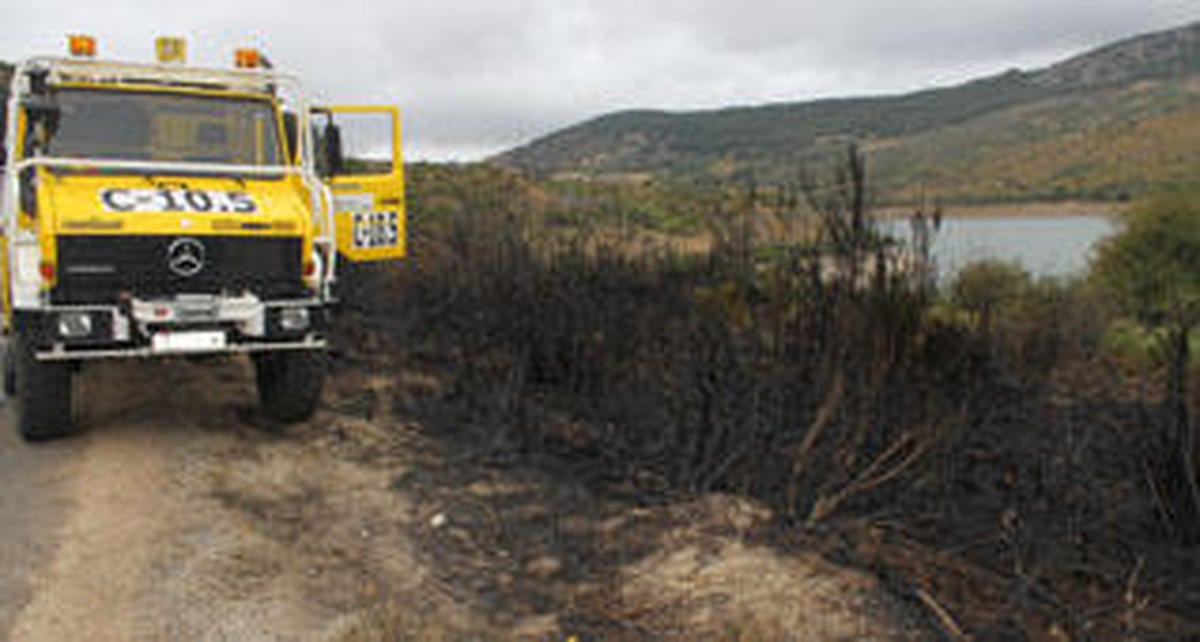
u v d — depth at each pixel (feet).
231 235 19.76
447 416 23.16
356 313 35.14
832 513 15.64
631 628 12.72
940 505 16.33
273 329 20.12
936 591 13.12
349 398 25.02
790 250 18.83
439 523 16.31
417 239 37.04
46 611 12.62
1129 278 39.91
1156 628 12.28
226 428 21.86
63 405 19.86
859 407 16.52
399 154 25.50
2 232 21.17
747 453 17.17
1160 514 16.19
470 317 26.84
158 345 19.16
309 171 21.67
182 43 23.32
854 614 12.41
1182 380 16.72
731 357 18.90
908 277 17.19
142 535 15.23
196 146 22.75
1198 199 41.73
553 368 24.48
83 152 21.42
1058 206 383.24
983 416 18.75
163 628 12.34
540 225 28.63
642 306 22.95
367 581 14.07
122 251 18.83
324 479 18.56
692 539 14.98
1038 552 14.39
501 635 12.60
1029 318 27.68
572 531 15.90
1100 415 22.13
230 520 16.07
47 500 16.70
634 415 19.74
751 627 12.25
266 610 12.98
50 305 18.39
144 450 19.75
